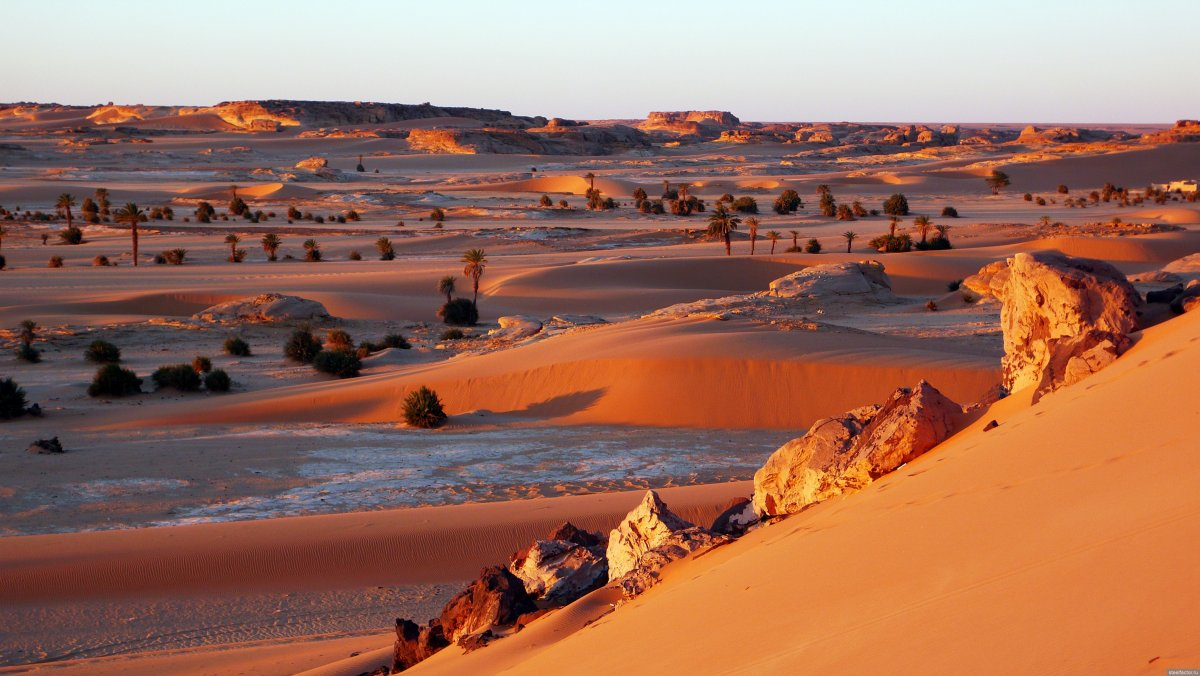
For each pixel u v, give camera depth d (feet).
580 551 41.81
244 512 83.92
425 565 66.59
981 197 543.80
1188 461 19.04
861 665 16.87
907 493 27.22
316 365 155.63
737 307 194.90
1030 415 29.22
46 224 396.37
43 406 132.98
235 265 286.87
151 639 54.70
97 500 86.74
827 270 211.20
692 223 405.18
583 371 127.95
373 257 312.71
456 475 96.12
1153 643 12.79
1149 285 163.84
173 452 104.06
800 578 24.26
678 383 122.42
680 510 71.56
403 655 41.55
